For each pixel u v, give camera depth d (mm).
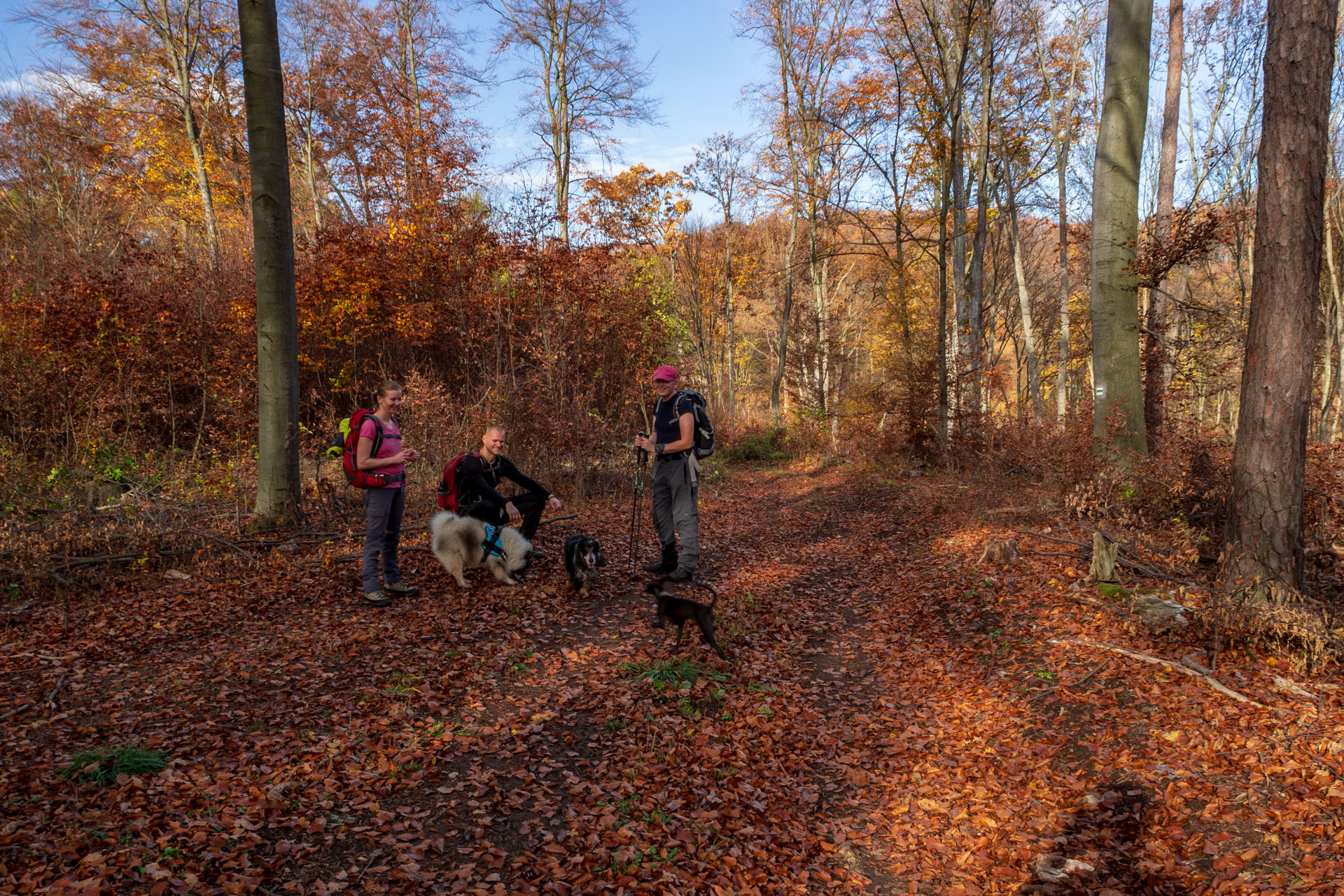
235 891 2570
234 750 3520
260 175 7590
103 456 9578
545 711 4273
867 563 8625
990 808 3643
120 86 19484
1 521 6770
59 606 5512
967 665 5277
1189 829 3203
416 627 5375
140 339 10695
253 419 10961
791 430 22828
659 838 3254
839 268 34281
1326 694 3998
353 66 21375
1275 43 4551
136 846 2713
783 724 4492
